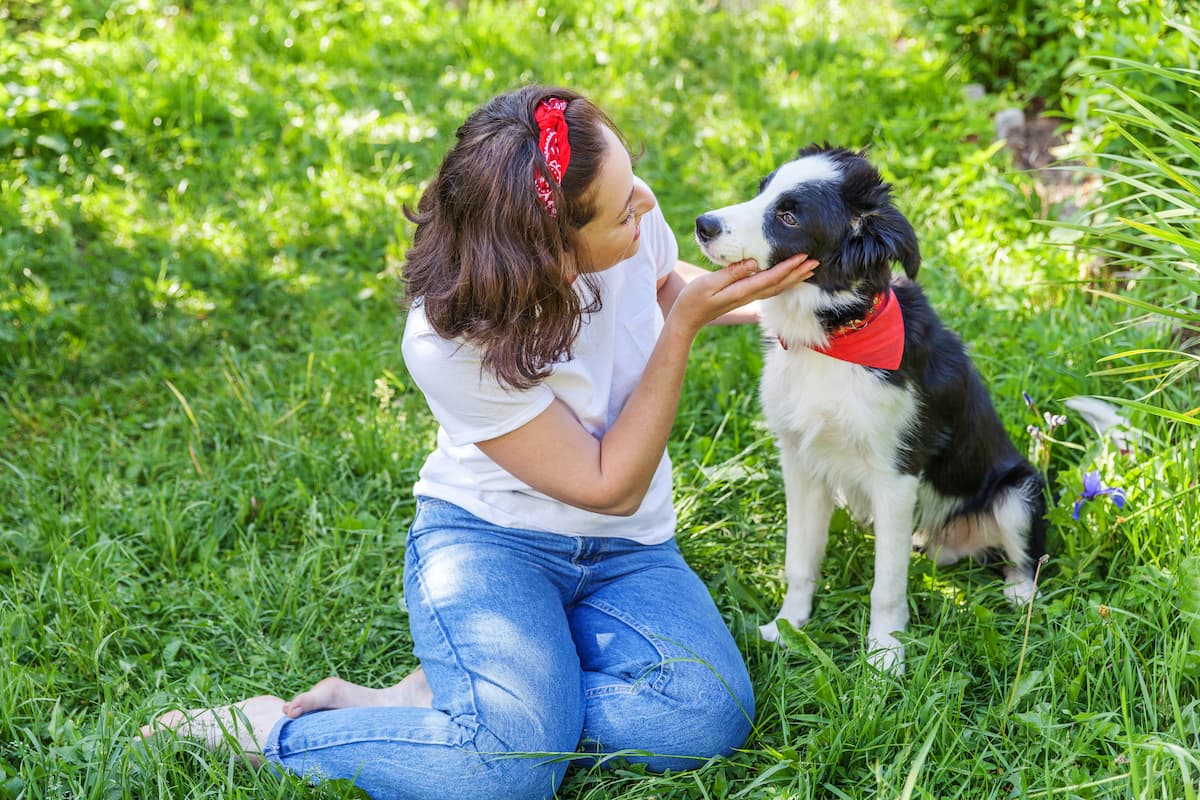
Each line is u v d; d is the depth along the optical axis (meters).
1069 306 3.59
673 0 6.14
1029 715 2.19
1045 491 2.87
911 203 4.30
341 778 2.15
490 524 2.39
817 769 2.13
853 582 2.90
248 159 4.95
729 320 2.88
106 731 2.30
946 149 4.56
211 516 3.15
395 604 2.81
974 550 2.97
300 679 2.59
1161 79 3.72
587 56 5.81
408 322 2.24
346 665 2.65
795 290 2.49
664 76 5.61
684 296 2.18
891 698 2.37
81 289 4.19
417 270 2.17
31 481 3.30
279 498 3.22
